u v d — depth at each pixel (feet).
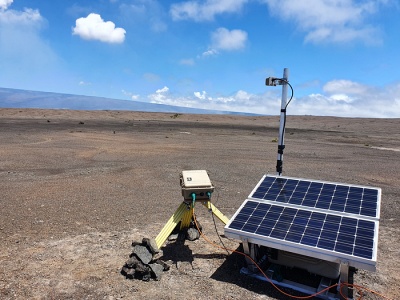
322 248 13.78
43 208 26.25
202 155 59.41
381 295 15.29
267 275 16.44
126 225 23.09
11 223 22.72
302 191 18.49
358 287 15.16
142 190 33.12
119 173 41.24
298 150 72.38
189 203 19.06
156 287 15.33
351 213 15.88
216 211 20.36
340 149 77.56
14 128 104.47
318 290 15.19
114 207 27.12
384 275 17.28
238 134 114.93
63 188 32.91
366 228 14.61
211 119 239.50
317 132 138.92
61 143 70.95
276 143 86.63
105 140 79.97
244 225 16.07
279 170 21.71
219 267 17.61
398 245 21.21
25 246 19.19
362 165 53.62
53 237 20.61
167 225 18.24
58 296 14.28
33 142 71.26
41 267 16.79
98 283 15.44
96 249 19.10
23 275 15.92
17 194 30.17
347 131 151.33
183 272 16.92
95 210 26.18
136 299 14.26
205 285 15.70
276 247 14.80
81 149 62.59
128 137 89.20
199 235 21.61
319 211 16.42
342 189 18.08
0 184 33.91
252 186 36.58
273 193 18.72
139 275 15.99
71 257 18.01
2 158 49.88
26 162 47.44
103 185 34.68
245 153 64.28
